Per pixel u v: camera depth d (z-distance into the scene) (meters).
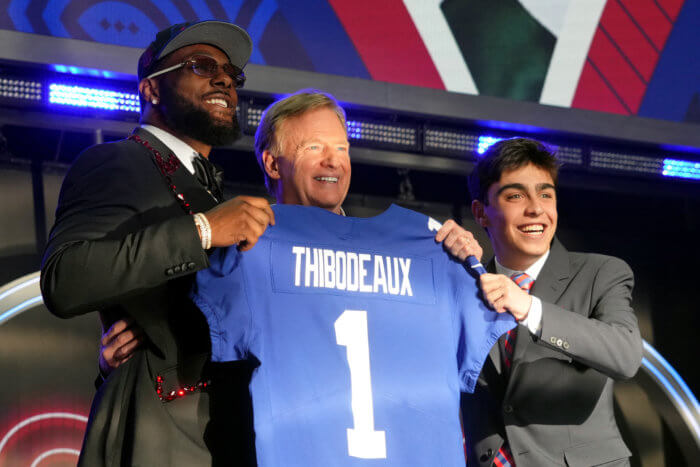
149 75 3.71
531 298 3.65
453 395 3.22
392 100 7.67
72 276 2.91
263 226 2.99
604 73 8.30
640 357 3.90
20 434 6.96
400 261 3.31
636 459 8.55
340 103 7.56
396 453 3.06
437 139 8.16
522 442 3.97
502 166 4.34
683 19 8.49
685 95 8.47
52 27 6.80
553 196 4.38
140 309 3.17
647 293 9.40
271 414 2.95
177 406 3.14
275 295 3.08
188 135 3.67
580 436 4.00
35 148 7.61
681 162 8.87
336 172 3.61
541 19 8.19
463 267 3.41
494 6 8.09
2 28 6.68
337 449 2.99
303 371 3.03
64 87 7.12
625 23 8.38
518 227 4.29
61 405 7.14
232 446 3.16
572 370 4.05
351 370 3.09
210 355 3.19
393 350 3.18
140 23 7.01
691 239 9.74
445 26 7.93
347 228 3.29
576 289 4.23
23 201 7.46
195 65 3.68
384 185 8.76
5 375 7.00
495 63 8.02
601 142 8.55
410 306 3.27
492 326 3.36
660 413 8.73
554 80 8.15
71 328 7.31
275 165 3.72
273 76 7.31
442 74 7.86
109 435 3.05
